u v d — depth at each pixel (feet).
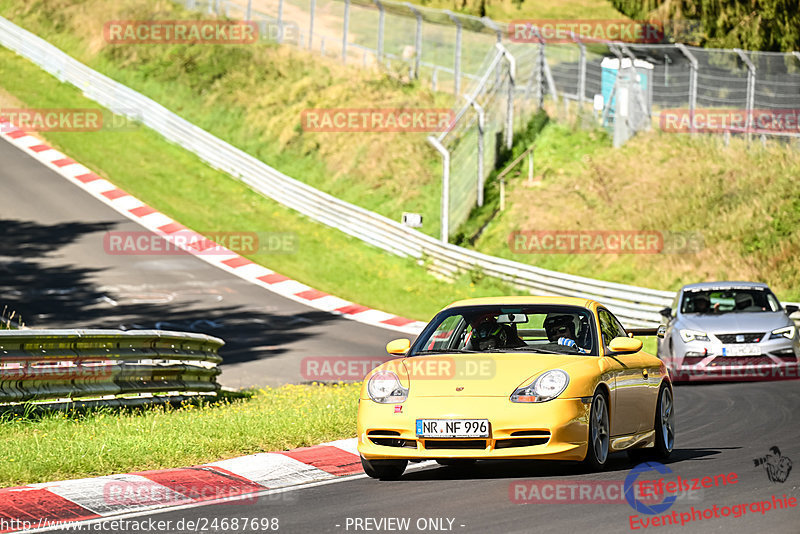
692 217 399.03
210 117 563.07
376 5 587.27
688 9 510.58
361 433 104.78
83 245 409.49
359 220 446.60
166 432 129.29
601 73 482.69
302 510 91.15
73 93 602.03
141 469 111.75
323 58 595.88
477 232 426.51
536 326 118.11
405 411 102.83
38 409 143.64
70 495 97.19
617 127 451.53
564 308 116.78
